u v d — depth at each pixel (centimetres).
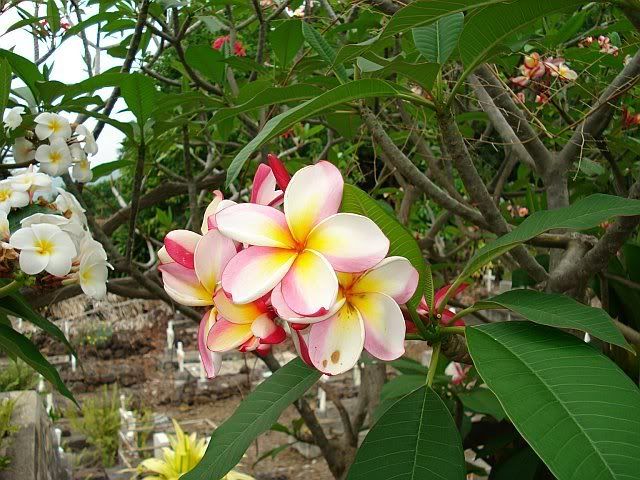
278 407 44
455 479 38
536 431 31
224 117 58
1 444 116
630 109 77
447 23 53
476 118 94
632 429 31
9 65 66
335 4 100
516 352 36
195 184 96
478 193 53
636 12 43
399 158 61
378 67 57
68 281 65
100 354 512
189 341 549
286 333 39
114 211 122
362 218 36
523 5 44
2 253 61
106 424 342
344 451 114
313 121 101
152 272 96
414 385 95
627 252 71
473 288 475
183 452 182
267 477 323
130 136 76
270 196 41
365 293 37
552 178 70
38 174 68
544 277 59
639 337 56
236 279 36
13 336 62
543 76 75
